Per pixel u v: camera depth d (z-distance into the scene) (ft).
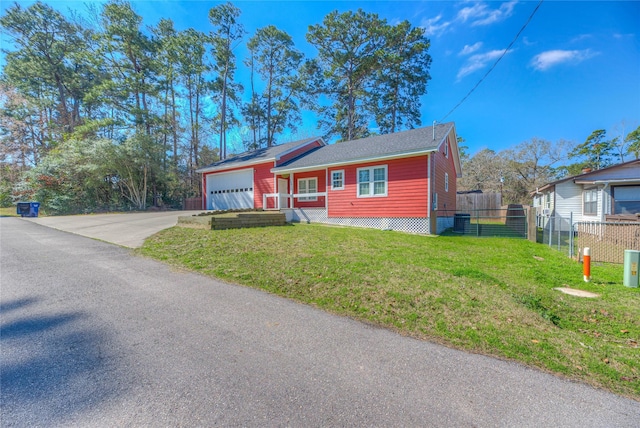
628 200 36.78
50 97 80.38
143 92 70.18
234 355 7.64
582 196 42.37
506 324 9.75
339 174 39.42
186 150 83.10
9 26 69.00
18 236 26.43
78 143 57.47
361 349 8.09
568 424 5.30
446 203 42.98
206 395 6.00
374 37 75.36
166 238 24.04
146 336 8.63
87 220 39.45
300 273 14.97
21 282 13.53
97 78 77.82
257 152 59.93
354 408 5.68
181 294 12.34
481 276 15.40
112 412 5.47
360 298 11.89
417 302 11.42
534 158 91.30
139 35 66.69
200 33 75.15
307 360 7.47
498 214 57.21
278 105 89.81
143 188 67.51
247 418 5.37
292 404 5.77
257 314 10.43
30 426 5.10
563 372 7.11
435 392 6.23
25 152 69.87
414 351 8.01
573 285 15.44
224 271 15.56
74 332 8.82
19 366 6.97
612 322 10.87
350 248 21.35
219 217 28.73
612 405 5.91
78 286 13.11
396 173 34.81
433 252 21.48
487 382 6.62
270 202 49.49
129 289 12.84
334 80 82.33
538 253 23.90
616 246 21.70
